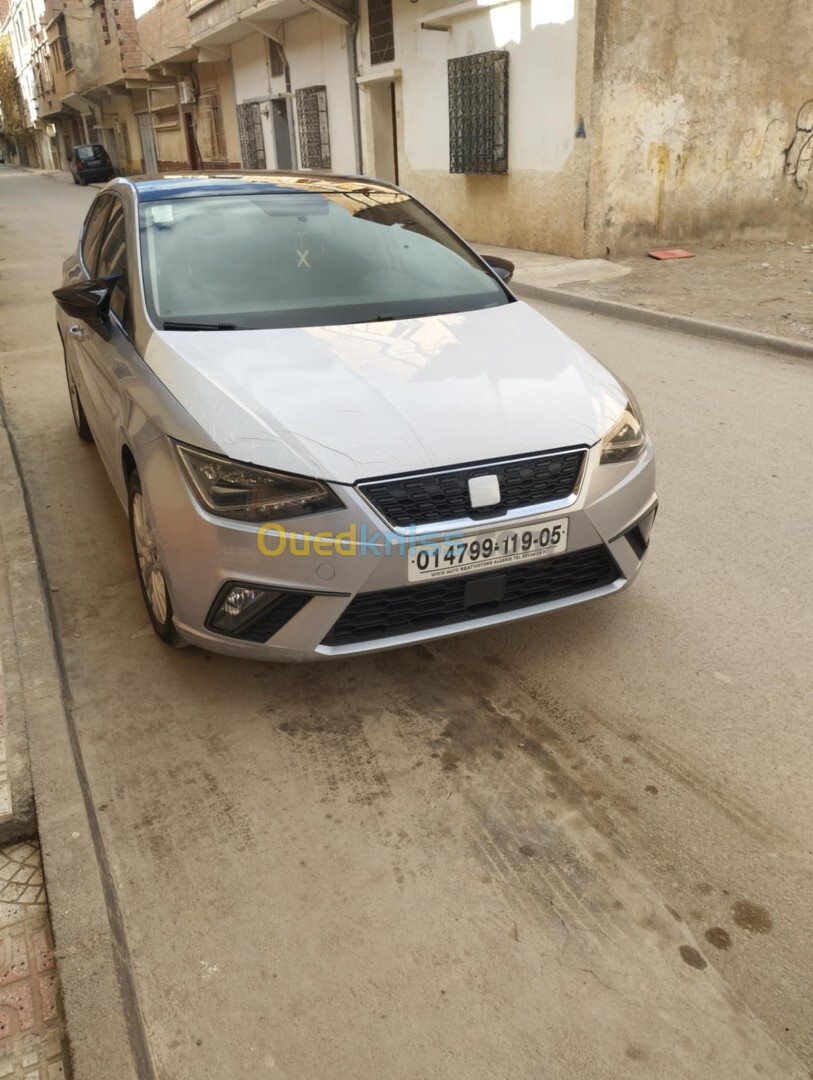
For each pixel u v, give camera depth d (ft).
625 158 36.09
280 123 67.77
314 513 8.27
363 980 6.66
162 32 85.81
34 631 10.65
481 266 13.20
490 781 8.65
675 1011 6.37
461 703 9.82
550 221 38.60
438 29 41.55
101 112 142.41
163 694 10.05
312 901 7.36
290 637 8.67
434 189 46.21
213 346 10.06
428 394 9.27
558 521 8.97
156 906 7.34
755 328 25.08
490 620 9.17
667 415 18.94
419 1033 6.26
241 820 8.24
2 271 42.01
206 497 8.56
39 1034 6.32
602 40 33.45
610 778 8.64
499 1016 6.37
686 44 35.14
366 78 50.19
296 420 8.69
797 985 6.55
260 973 6.74
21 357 25.35
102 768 8.93
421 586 8.63
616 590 9.85
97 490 15.67
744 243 40.27
